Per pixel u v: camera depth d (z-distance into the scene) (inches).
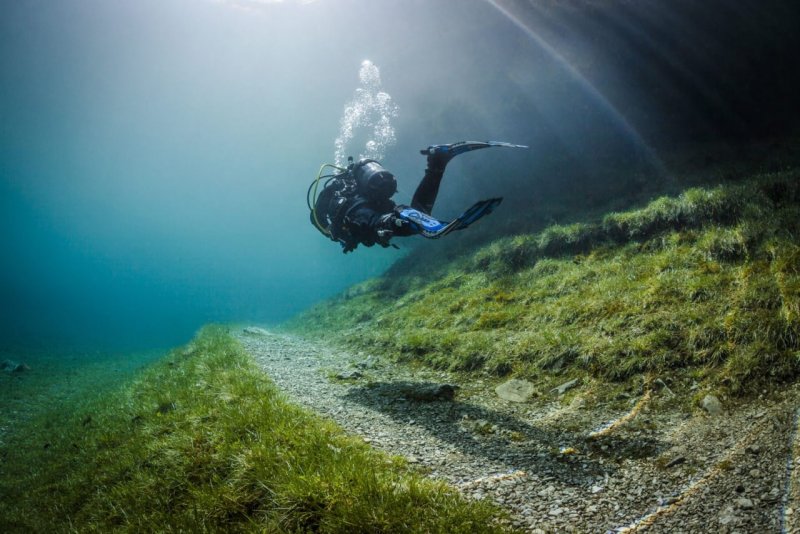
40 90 4008.4
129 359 1088.8
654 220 470.9
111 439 309.6
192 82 3927.2
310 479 171.6
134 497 217.8
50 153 4252.0
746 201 416.5
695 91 736.3
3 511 291.4
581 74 877.2
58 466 324.5
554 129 912.9
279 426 222.1
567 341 324.5
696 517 147.7
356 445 210.8
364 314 725.9
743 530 135.5
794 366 225.5
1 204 4320.9
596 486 177.6
